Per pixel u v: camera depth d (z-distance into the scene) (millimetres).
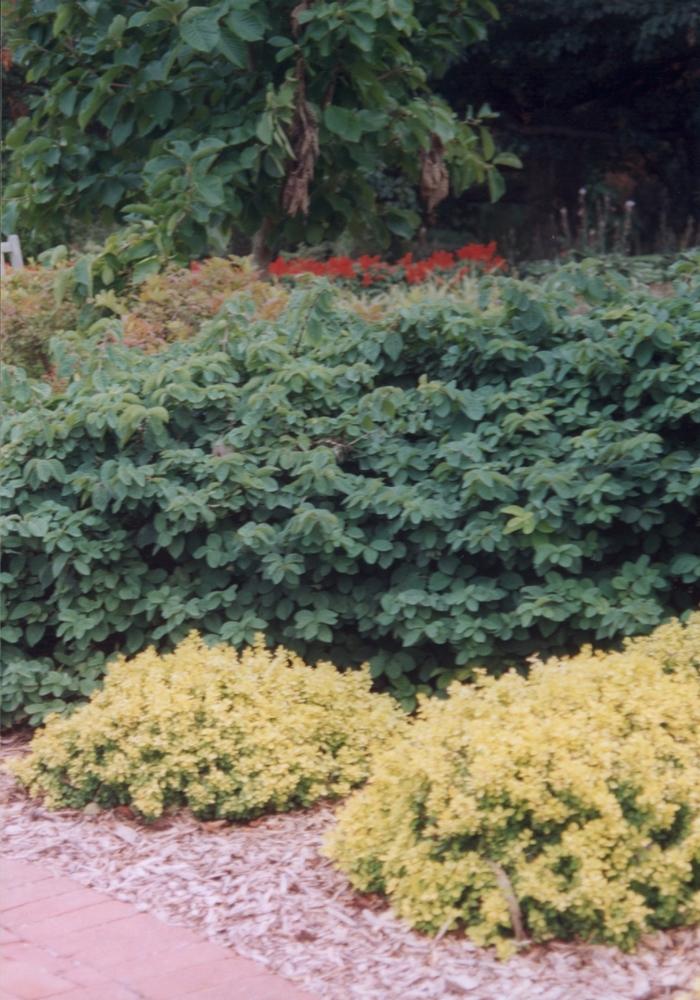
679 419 4926
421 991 3219
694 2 11219
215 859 4062
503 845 3490
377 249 11438
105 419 5133
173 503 4965
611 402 5188
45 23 7859
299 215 8367
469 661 4988
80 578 5258
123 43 7457
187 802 4473
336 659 5289
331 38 7215
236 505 5102
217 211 7289
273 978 3291
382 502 4965
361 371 5340
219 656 4723
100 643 5516
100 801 4523
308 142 7445
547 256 12453
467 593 4855
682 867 3389
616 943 3369
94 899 3805
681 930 3467
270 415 5312
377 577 5230
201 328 6105
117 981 3273
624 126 13461
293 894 3787
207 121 7660
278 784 4305
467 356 5371
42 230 8273
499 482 4840
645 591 4789
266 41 7613
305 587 5160
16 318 6965
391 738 4586
